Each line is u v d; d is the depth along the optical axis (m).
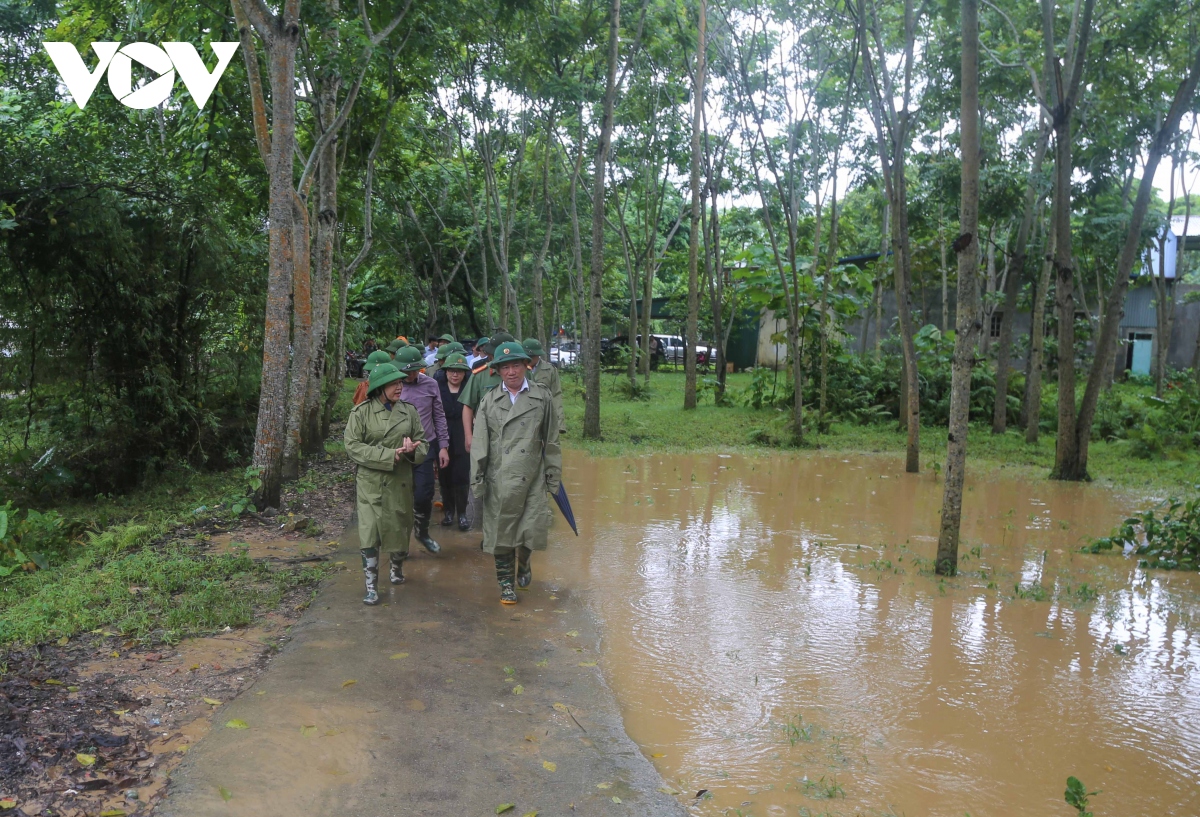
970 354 7.04
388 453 5.87
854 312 19.34
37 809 3.21
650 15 17.33
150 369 10.29
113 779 3.47
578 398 23.48
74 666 4.61
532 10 16.02
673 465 13.28
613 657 5.18
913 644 5.55
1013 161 16.31
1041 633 5.82
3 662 4.55
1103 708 4.64
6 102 9.05
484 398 6.05
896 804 3.59
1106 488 11.78
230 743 3.82
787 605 6.30
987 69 13.80
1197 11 13.41
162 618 5.46
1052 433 17.83
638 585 6.70
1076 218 19.73
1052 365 25.09
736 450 15.04
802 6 15.32
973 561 7.75
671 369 36.44
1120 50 13.36
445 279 28.80
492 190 19.81
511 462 5.90
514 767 3.74
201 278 10.93
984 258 23.20
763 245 19.55
